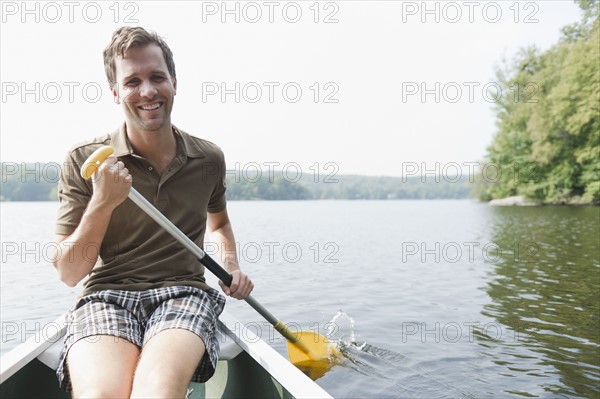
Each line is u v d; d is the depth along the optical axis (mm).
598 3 23859
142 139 1656
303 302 5008
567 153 23781
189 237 1721
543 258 8172
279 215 20125
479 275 6637
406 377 2908
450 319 4312
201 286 1652
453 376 2955
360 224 15953
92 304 1494
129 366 1334
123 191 1457
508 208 24000
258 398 1653
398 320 4266
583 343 3633
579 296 5316
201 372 1465
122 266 1597
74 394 1261
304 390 1315
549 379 2941
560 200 24203
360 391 2711
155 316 1472
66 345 1404
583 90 22312
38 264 7930
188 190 1716
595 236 11172
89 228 1470
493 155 27203
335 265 7570
